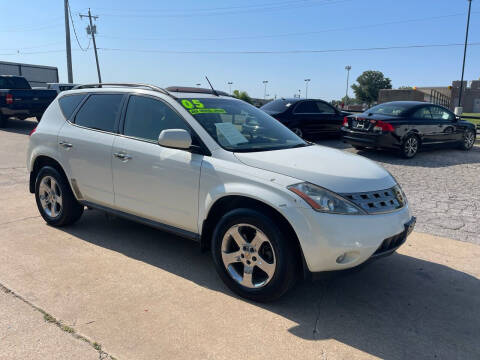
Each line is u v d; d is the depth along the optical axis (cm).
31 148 499
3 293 331
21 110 1469
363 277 389
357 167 346
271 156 345
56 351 261
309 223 296
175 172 367
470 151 1233
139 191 398
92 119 452
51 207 496
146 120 406
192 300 332
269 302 332
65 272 374
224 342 277
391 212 324
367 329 301
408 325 308
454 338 293
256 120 431
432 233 511
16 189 680
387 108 1091
